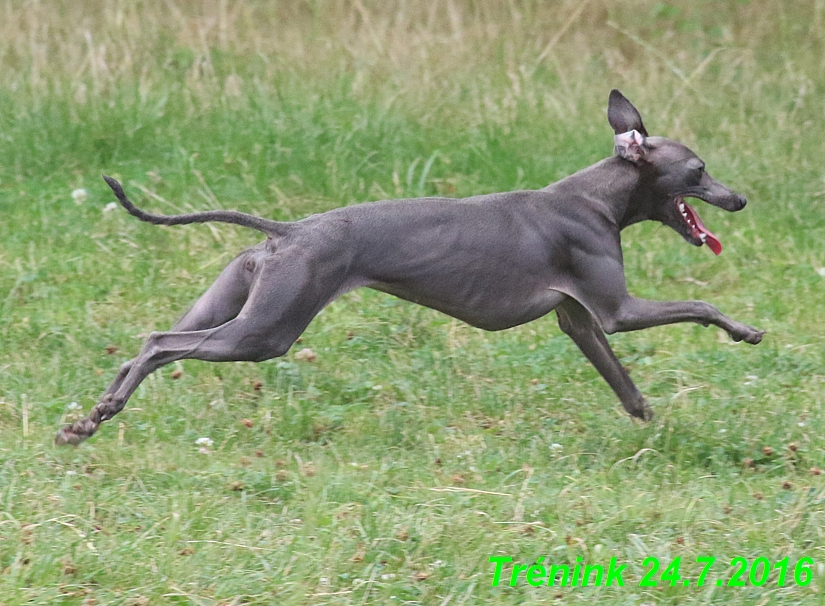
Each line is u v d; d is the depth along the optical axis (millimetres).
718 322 11203
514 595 8328
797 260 16172
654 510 9562
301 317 10188
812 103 20016
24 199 16062
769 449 11023
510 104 18922
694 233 11617
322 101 18641
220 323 10711
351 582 8352
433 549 8797
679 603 8305
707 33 22656
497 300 10914
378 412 11781
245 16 21641
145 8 21438
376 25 21469
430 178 17312
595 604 8211
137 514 9156
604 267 11141
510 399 12148
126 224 15477
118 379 10453
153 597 7973
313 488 9656
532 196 11102
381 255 10477
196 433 10938
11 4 20953
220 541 8797
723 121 19141
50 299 13727
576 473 10391
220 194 16344
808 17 23188
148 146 17531
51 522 8844
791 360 13180
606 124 18656
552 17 23172
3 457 9898
